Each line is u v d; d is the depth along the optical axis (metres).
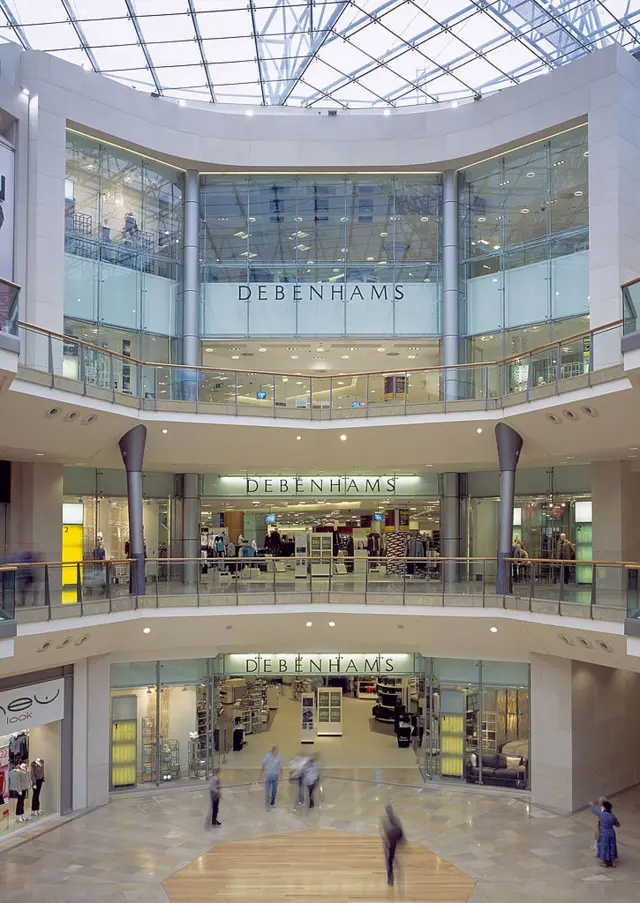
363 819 20.56
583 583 18.06
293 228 28.05
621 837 19.41
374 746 26.97
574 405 18.91
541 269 25.81
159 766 23.30
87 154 25.73
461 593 21.14
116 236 26.31
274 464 25.20
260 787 23.14
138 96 26.17
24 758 20.89
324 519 29.62
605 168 23.78
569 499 26.03
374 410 23.31
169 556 28.38
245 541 28.30
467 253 27.47
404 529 28.88
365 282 27.80
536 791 21.86
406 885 16.66
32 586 17.45
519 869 17.47
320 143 27.36
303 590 22.14
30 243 23.38
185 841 19.08
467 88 27.78
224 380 23.02
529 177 26.25
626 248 23.75
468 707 23.36
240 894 16.22
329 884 16.69
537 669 22.03
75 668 21.58
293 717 30.81
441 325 27.55
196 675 23.89
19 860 17.98
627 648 16.45
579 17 23.81
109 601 19.97
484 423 21.91
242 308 27.70
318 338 27.61
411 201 28.05
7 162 23.23
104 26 24.12
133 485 21.91
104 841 19.11
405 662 24.03
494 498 27.69
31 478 23.38
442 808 21.42
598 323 23.77
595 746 22.11
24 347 17.22
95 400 19.77
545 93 25.05
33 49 25.50
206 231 28.06
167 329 27.48
